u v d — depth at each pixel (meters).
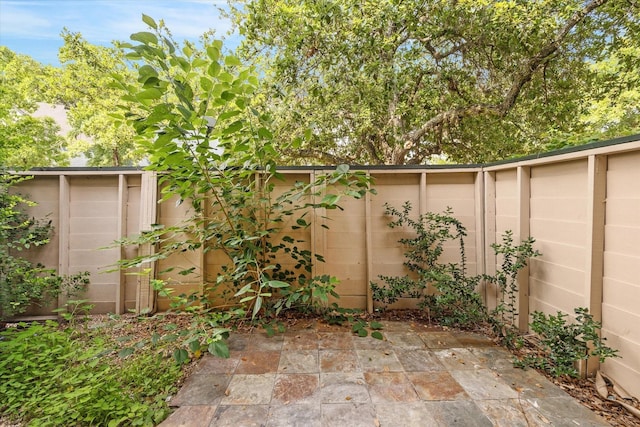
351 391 1.81
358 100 4.12
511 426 1.50
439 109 4.82
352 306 3.24
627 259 1.71
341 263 3.26
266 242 3.18
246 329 2.75
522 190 2.53
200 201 2.98
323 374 2.00
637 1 3.29
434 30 3.64
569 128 4.32
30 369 1.88
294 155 6.11
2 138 2.47
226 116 2.21
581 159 2.00
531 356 2.17
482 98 4.60
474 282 2.73
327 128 4.94
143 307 3.06
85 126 7.83
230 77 2.10
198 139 2.14
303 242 3.29
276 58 4.06
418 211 3.26
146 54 1.81
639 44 3.67
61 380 1.81
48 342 2.22
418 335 2.61
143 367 2.02
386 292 3.01
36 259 3.06
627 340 1.70
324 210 3.23
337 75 3.96
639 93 4.09
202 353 2.28
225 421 1.56
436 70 4.46
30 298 2.88
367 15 3.65
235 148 2.45
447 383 1.88
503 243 2.80
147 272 2.82
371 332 2.68
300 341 2.51
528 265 2.52
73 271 3.13
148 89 1.83
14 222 2.94
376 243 3.27
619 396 1.69
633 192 1.68
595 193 1.85
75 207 3.14
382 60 3.99
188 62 1.99
